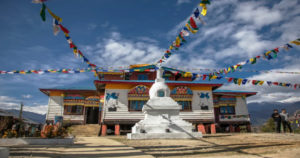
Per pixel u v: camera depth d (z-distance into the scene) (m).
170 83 22.91
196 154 6.38
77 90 26.19
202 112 23.14
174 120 14.27
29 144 9.20
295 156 5.63
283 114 15.17
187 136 13.33
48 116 25.22
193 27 6.83
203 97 23.73
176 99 22.83
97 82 22.08
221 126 28.64
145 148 7.84
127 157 5.37
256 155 6.02
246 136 13.43
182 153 6.56
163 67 14.74
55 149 7.11
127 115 21.83
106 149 7.20
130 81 22.64
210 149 7.50
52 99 26.08
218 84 23.77
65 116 25.41
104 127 21.28
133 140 11.81
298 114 17.94
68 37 7.20
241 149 7.41
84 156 5.53
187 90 23.11
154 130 13.43
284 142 9.45
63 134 10.44
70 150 6.88
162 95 15.25
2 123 11.31
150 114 14.23
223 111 27.91
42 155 5.61
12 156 5.39
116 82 22.19
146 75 27.28
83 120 25.64
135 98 22.14
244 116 27.47
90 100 26.62
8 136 10.12
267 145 8.45
